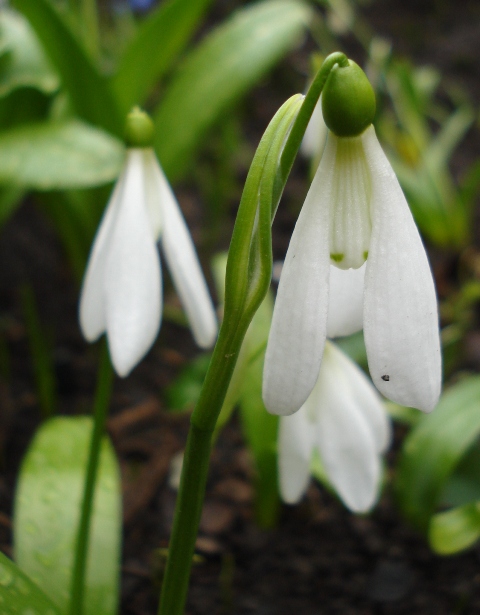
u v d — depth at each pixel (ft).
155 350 1.35
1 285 1.43
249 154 1.91
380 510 1.01
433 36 2.62
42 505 0.74
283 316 0.49
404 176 1.49
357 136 0.49
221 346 0.52
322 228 0.49
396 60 1.67
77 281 1.37
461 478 0.98
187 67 1.26
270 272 0.51
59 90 1.11
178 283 0.63
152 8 2.21
